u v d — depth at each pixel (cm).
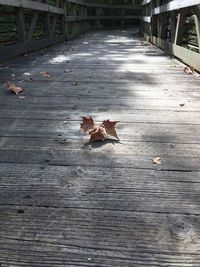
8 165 188
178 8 521
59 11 883
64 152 204
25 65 529
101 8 1543
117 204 151
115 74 449
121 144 214
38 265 117
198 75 432
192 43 570
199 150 204
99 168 183
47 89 362
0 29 727
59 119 262
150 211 146
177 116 267
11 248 125
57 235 132
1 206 151
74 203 152
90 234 132
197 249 124
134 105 298
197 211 146
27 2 611
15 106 298
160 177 174
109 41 978
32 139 223
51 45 828
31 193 161
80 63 548
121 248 125
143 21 1138
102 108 290
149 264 117
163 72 461
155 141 218
